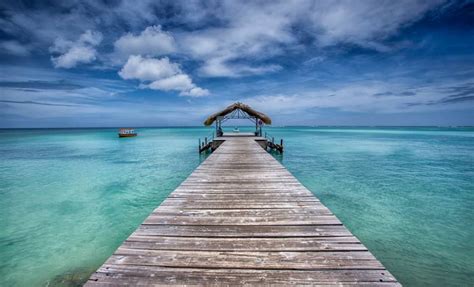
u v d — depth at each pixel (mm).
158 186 10516
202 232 3098
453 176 12008
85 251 5418
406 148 24750
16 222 6898
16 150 24516
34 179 11812
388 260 4906
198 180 6055
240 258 2477
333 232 3088
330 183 10672
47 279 4469
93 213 7559
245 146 14555
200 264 2369
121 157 19125
